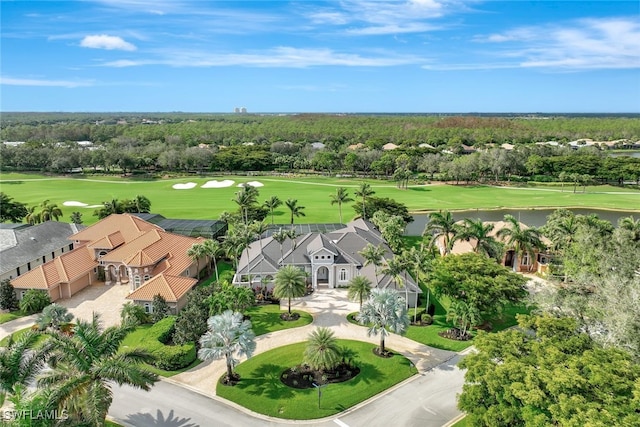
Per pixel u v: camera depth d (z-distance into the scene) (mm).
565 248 60906
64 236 77312
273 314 55031
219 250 63688
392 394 39375
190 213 107750
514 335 33781
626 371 27062
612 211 118250
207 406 37656
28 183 149000
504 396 28688
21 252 66688
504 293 49562
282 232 63625
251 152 191500
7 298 56000
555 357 29547
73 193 134250
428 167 167375
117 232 73188
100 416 27031
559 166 160125
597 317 36906
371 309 45062
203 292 52719
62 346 28812
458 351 46562
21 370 28875
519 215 113812
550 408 25531
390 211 92125
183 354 43219
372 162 172125
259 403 37906
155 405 37750
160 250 65812
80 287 63812
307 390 39656
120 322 52844
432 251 72562
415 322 53250
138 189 142125
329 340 41500
